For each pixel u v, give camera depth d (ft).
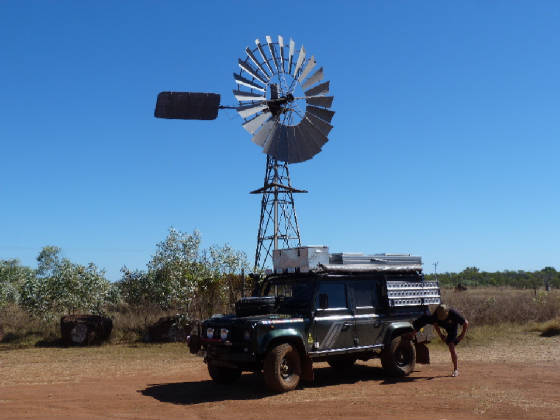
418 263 39.09
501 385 31.86
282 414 25.32
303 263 33.45
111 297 69.05
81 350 54.70
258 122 68.90
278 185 73.92
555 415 24.45
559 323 59.93
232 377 34.22
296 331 31.17
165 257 63.82
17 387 33.60
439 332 36.65
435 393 29.73
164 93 64.49
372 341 35.04
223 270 66.23
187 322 60.85
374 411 25.63
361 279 35.55
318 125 73.61
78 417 25.25
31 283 65.87
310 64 75.00
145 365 43.96
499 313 70.54
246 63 70.28
